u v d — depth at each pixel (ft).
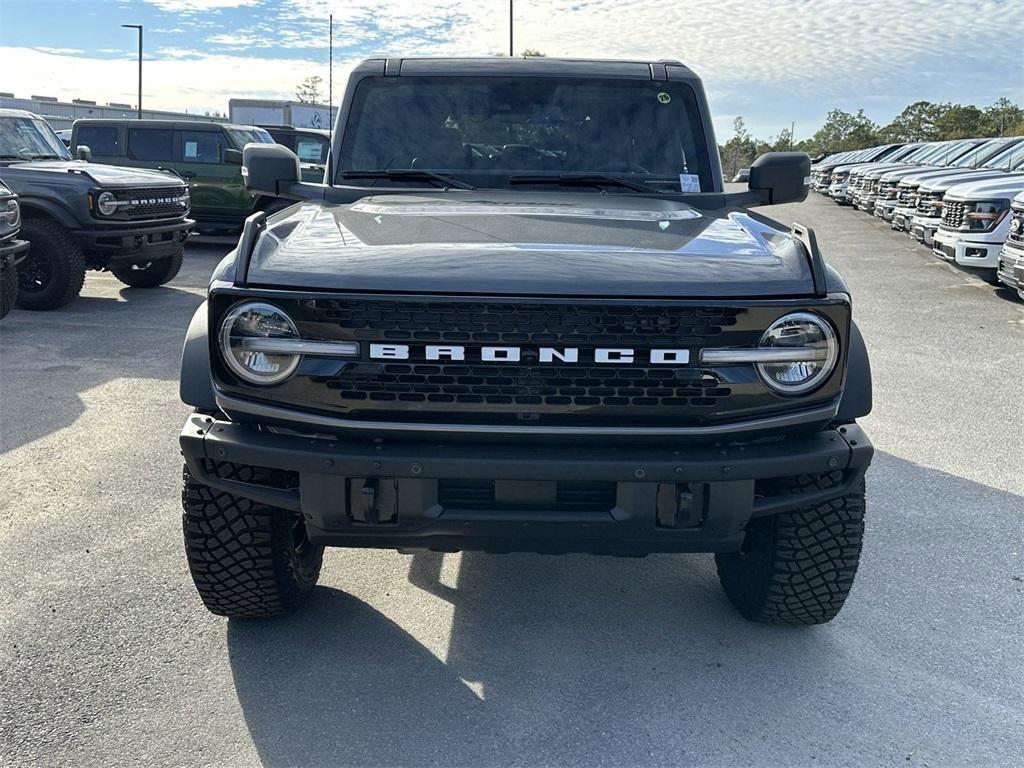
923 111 347.15
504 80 12.98
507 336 8.14
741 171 20.16
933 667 10.15
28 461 16.53
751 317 8.23
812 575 9.96
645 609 11.43
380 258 8.54
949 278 42.16
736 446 8.60
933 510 14.80
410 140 12.78
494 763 8.40
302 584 10.91
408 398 8.29
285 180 12.31
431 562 12.73
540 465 8.23
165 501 14.69
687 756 8.54
